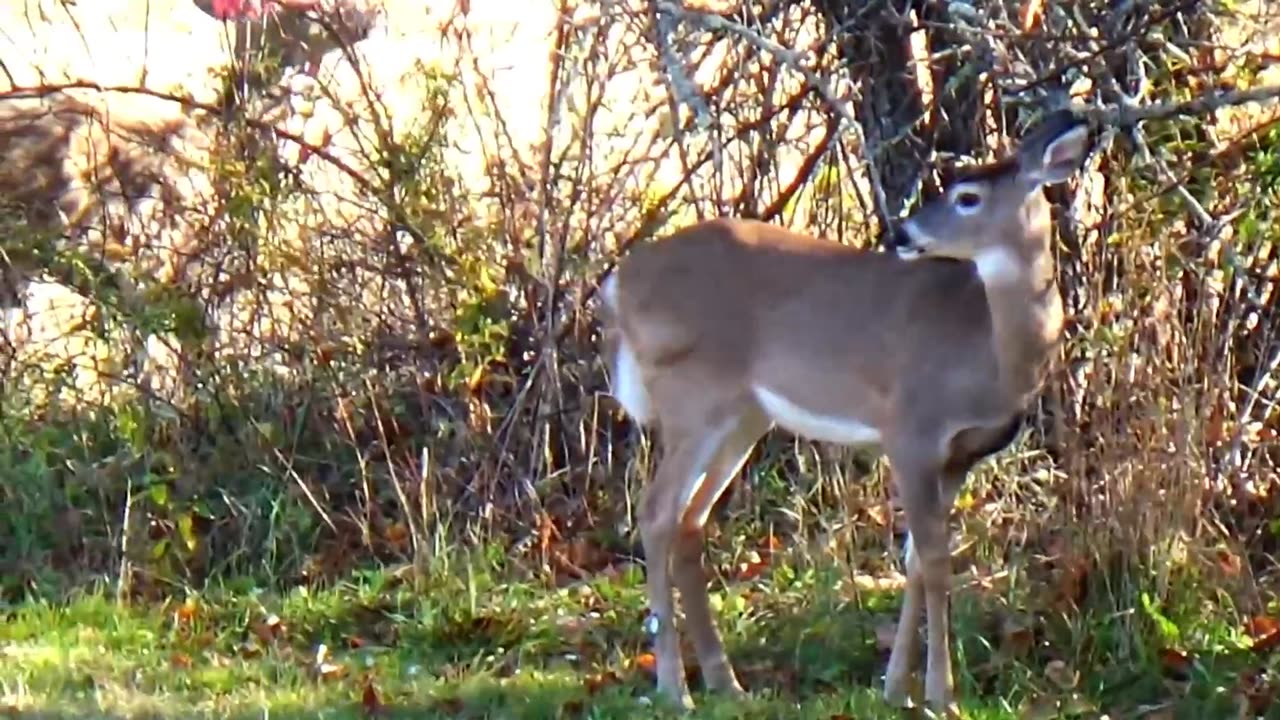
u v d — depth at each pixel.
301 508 10.34
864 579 9.61
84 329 10.78
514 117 12.68
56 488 10.37
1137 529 8.70
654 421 8.95
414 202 10.52
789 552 9.83
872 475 9.98
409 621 9.44
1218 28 9.10
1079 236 9.52
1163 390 8.86
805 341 8.53
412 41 13.68
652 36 8.89
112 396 10.82
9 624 9.38
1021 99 8.57
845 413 8.53
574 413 10.64
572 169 10.69
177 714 7.83
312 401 10.80
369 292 10.84
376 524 10.41
